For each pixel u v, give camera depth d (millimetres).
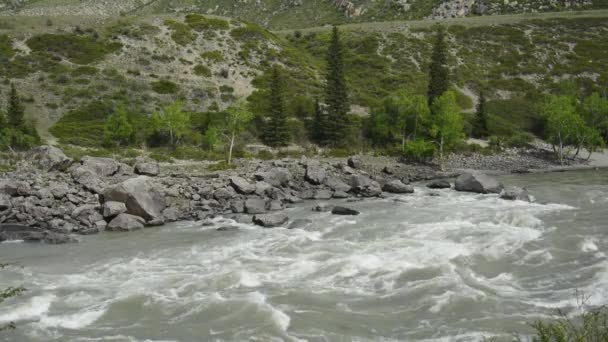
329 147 62844
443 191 39656
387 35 105250
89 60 73500
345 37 106312
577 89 83125
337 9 180625
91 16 91125
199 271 19844
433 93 73250
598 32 102250
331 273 18938
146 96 67500
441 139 55969
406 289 16953
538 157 61156
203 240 25094
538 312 14805
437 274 18281
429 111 59281
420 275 18234
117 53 76562
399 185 39469
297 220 28281
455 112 56656
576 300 15586
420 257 20297
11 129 49500
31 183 33312
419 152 55594
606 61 91938
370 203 34688
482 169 54125
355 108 74750
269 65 83125
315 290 17219
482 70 92500
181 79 73500
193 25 88750
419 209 31422
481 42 101812
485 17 117312
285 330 14094
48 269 20656
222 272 19109
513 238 22703
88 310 15953
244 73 79062
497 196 35969
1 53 70938
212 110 67562
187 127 61469
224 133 62312
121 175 38938
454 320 14508
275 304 16047
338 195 37938
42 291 17797
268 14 198875
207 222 29000
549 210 29078
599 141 60312
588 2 133000
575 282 17125
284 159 53344
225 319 14961
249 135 63312
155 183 36375
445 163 56906
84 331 14422
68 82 67625
